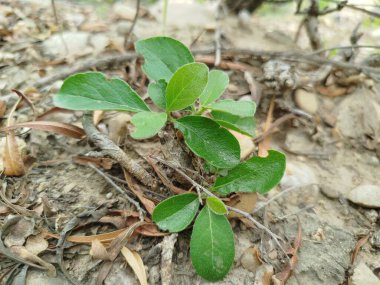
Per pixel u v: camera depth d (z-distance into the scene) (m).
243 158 0.15
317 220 0.16
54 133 0.17
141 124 0.12
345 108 0.21
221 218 0.13
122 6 0.29
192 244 0.12
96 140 0.15
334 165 0.19
